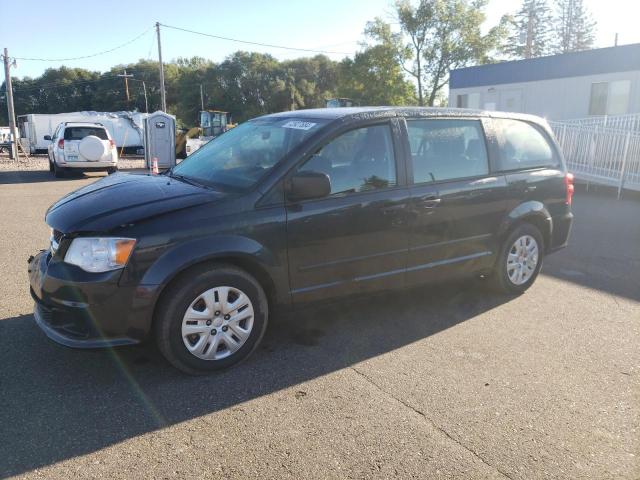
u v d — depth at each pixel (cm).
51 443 276
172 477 252
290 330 430
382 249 411
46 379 342
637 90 1652
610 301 514
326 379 350
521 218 498
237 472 257
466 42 3828
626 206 1131
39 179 1588
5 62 2405
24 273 569
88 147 1564
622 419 309
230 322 354
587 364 379
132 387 335
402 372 361
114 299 318
